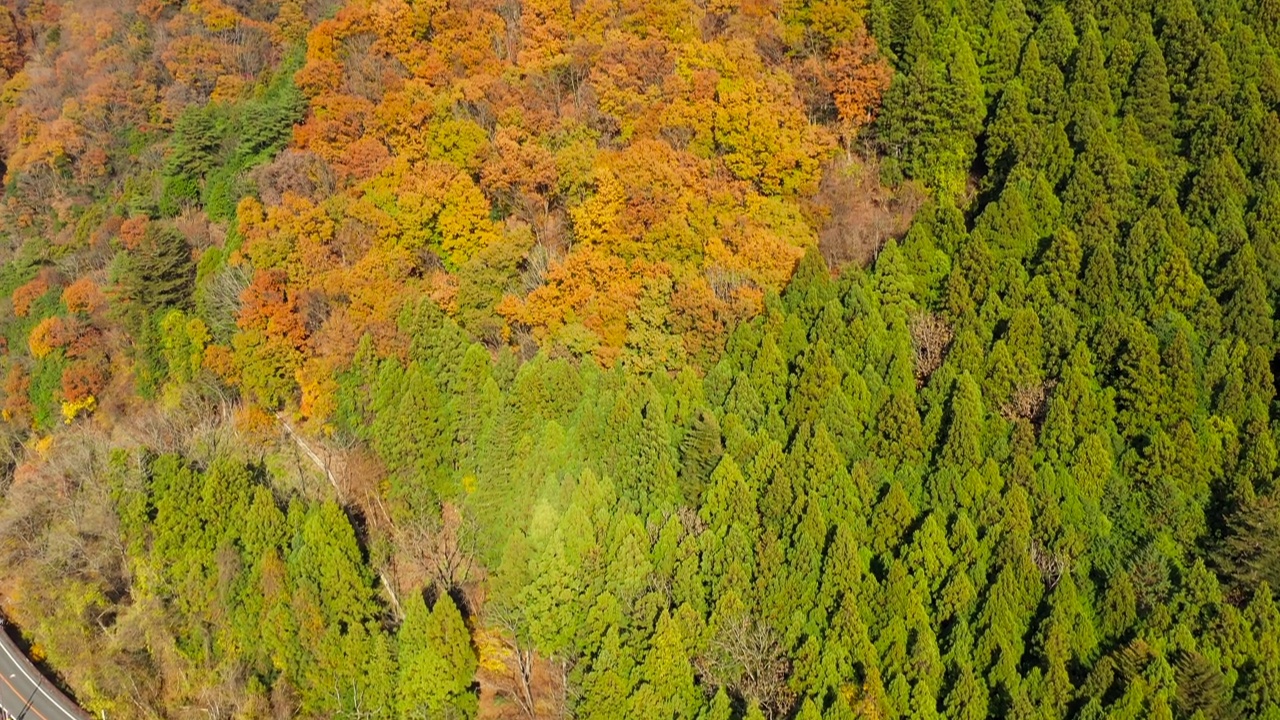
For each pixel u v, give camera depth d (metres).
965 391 61.84
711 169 82.44
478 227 82.19
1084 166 72.50
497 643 62.62
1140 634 52.16
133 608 69.62
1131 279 67.00
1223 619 51.94
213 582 66.69
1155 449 59.38
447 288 78.00
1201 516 57.66
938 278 71.38
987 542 56.56
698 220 78.25
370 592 63.19
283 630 62.72
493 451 67.00
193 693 66.44
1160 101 76.00
